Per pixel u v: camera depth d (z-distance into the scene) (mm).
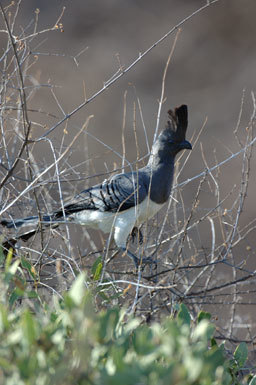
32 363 4402
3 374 4570
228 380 5684
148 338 5023
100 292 8117
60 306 5832
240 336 12438
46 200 10930
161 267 10547
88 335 4758
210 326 5320
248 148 11477
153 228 10852
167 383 4238
